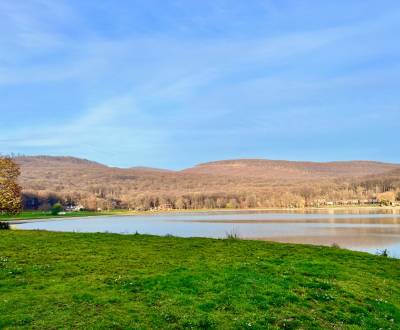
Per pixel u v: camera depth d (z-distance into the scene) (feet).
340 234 264.31
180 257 98.17
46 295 67.62
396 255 168.66
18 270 82.17
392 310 71.46
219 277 78.38
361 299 74.08
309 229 314.14
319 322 62.85
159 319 59.36
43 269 84.02
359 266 99.60
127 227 367.66
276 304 67.46
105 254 99.86
